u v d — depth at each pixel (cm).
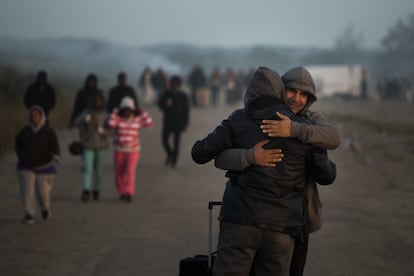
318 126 590
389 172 1886
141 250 988
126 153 1377
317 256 971
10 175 1702
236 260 579
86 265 905
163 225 1158
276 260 579
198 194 1491
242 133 595
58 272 871
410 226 1180
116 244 1021
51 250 980
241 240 577
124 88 1891
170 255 962
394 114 4391
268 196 577
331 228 1155
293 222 580
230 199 589
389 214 1288
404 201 1433
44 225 1145
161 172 1827
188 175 1778
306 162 601
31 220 1153
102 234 1085
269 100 597
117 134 1381
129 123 1380
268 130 580
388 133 3002
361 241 1064
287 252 581
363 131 3086
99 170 1395
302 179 591
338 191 1556
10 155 2048
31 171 1157
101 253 969
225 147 601
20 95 3250
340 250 1006
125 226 1146
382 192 1552
